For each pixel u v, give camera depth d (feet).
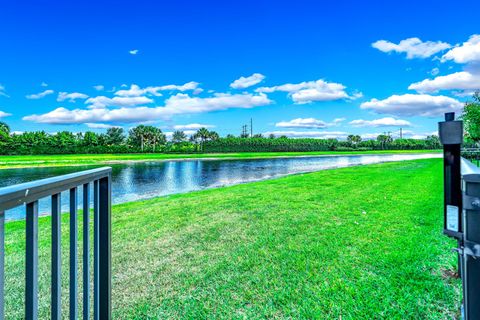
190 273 7.96
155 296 6.77
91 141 139.74
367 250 9.06
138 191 30.14
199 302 6.45
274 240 10.46
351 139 189.78
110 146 139.03
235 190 24.71
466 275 3.32
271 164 74.38
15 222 15.06
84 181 3.47
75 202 3.23
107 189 4.44
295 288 6.89
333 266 8.00
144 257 9.23
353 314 5.75
